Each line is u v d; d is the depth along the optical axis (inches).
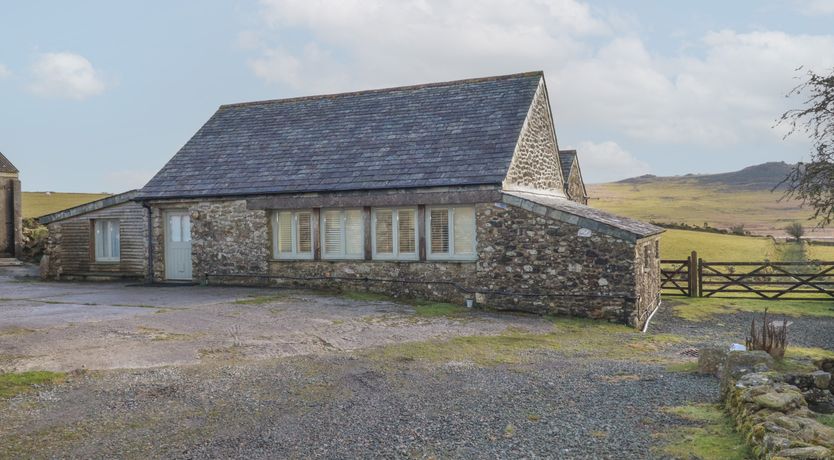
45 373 343.3
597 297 585.0
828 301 783.1
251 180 759.7
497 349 445.7
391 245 692.1
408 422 277.4
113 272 836.6
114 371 355.6
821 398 303.1
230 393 321.7
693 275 836.6
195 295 662.5
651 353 453.4
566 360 414.6
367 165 716.7
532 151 753.6
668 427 261.4
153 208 805.9
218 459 237.3
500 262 629.0
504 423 273.4
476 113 751.7
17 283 810.8
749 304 768.9
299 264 731.4
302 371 366.3
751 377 283.1
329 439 257.3
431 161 688.4
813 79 564.1
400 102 828.0
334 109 861.2
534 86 768.9
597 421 272.8
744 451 227.8
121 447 249.9
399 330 501.4
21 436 260.2
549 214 603.8
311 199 711.1
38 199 1737.2
